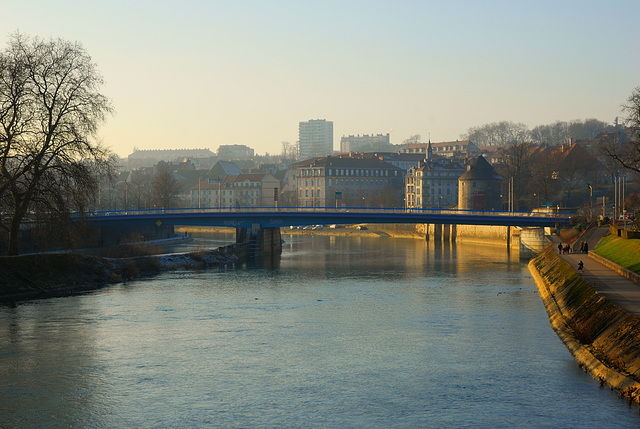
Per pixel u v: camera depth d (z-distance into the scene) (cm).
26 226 11756
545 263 11625
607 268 9081
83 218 9219
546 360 5534
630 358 4866
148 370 5322
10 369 5341
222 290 9581
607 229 13950
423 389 4828
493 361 5531
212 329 6788
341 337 6444
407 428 4109
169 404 4553
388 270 12469
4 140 8269
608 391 4684
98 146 9131
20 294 8731
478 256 15788
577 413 4275
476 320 7238
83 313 7594
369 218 15525
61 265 9794
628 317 5412
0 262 8831
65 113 8731
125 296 8900
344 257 15600
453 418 4256
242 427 4156
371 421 4228
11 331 6638
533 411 4334
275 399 4641
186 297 8862
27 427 4175
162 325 6969
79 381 5041
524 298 8762
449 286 10031
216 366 5431
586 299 6888
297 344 6166
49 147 8656
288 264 13800
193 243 19500
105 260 11119
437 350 5922
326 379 5084
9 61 8419
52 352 5834
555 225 15425
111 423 4234
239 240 16212
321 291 9512
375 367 5400
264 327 6906
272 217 15962
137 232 18038
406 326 6944
